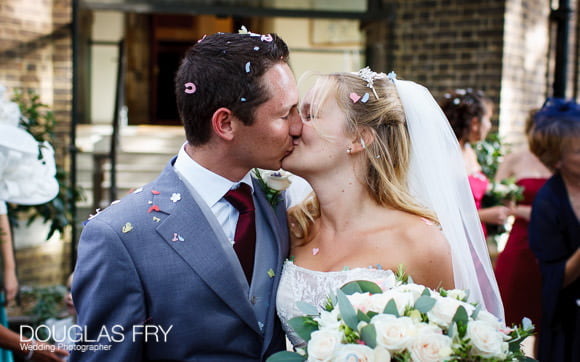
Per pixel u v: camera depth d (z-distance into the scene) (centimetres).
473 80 610
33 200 236
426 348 130
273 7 631
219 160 163
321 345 136
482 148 445
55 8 559
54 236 545
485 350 129
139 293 153
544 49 651
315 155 176
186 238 158
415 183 190
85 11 608
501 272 426
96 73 746
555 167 309
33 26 547
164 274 155
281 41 163
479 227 196
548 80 665
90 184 641
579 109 315
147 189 166
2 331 219
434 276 172
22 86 542
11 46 532
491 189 417
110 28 754
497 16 596
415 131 186
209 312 158
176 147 787
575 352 295
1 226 287
